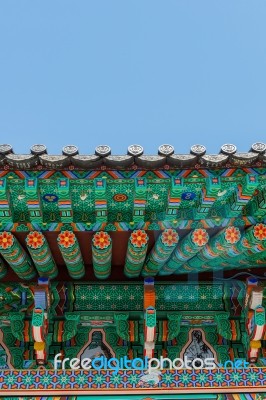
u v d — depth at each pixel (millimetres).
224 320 8891
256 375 8188
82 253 8656
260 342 8445
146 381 8055
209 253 8148
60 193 7102
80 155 6793
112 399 7945
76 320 8820
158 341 8758
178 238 7812
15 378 8078
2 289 8953
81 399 7941
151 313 8227
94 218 7879
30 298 8938
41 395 7961
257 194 7648
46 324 8359
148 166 6824
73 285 9078
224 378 8133
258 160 6883
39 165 6836
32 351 8586
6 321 8805
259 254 8391
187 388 8023
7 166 6805
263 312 8289
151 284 8594
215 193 7125
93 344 8750
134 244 7828
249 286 8531
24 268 8547
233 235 7633
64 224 7863
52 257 8484
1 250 7859
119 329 8750
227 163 6867
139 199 7285
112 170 6902
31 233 7848
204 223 7816
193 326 8945
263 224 7781
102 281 9117
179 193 7121
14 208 7730
